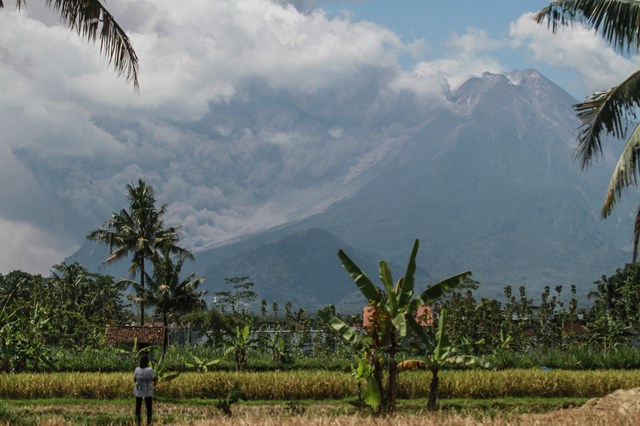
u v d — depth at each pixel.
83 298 112.00
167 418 27.22
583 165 19.25
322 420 17.77
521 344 66.69
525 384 36.47
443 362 25.59
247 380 36.31
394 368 23.23
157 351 54.94
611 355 48.94
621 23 18.62
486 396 36.03
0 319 43.00
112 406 32.28
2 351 41.97
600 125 18.95
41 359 42.94
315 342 67.81
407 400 34.12
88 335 67.25
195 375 37.28
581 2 18.94
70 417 27.02
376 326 23.31
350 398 35.69
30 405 32.41
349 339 24.09
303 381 36.38
